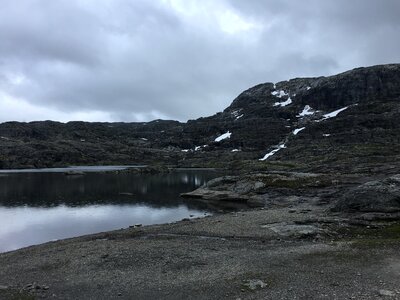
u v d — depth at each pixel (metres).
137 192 96.31
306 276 23.41
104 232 45.56
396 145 179.25
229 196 78.38
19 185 114.06
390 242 30.75
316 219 42.31
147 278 25.09
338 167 106.00
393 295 19.41
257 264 26.86
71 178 143.12
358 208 44.12
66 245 37.44
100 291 23.06
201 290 22.20
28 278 26.48
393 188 43.28
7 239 46.28
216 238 37.53
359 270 23.92
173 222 51.16
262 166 164.00
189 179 139.12
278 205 64.75
